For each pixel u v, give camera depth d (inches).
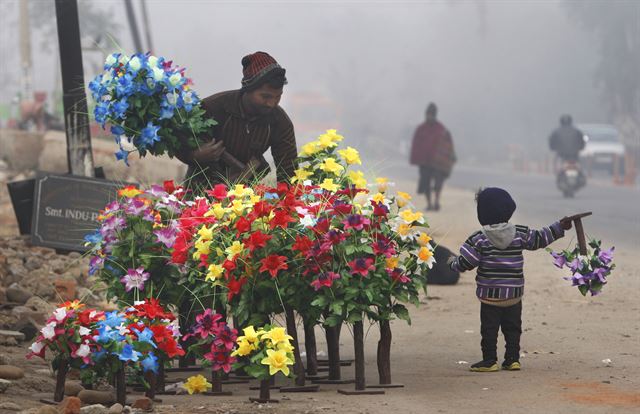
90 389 374.3
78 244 721.6
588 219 1294.3
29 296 579.5
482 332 442.3
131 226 410.9
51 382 395.2
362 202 394.9
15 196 768.3
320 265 378.3
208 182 466.3
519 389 393.1
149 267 411.5
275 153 480.7
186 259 394.9
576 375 422.3
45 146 1344.7
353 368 460.1
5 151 1427.2
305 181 425.4
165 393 396.2
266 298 389.4
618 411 350.0
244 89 464.4
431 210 1429.6
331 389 403.9
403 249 392.5
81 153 754.8
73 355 344.2
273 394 392.8
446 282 743.7
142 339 351.9
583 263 425.1
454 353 493.4
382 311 391.2
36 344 349.4
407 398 378.3
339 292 380.8
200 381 393.7
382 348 402.3
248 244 381.7
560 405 360.8
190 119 452.1
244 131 468.8
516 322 441.7
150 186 452.1
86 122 755.4
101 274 422.9
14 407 341.7
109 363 355.3
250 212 394.3
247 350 362.0
